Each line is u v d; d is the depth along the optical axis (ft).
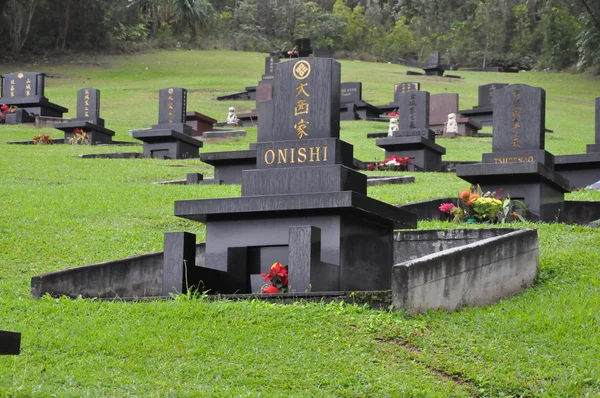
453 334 32.86
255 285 38.75
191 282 36.91
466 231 46.16
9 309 35.27
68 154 96.94
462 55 277.44
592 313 36.01
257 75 203.51
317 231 36.50
